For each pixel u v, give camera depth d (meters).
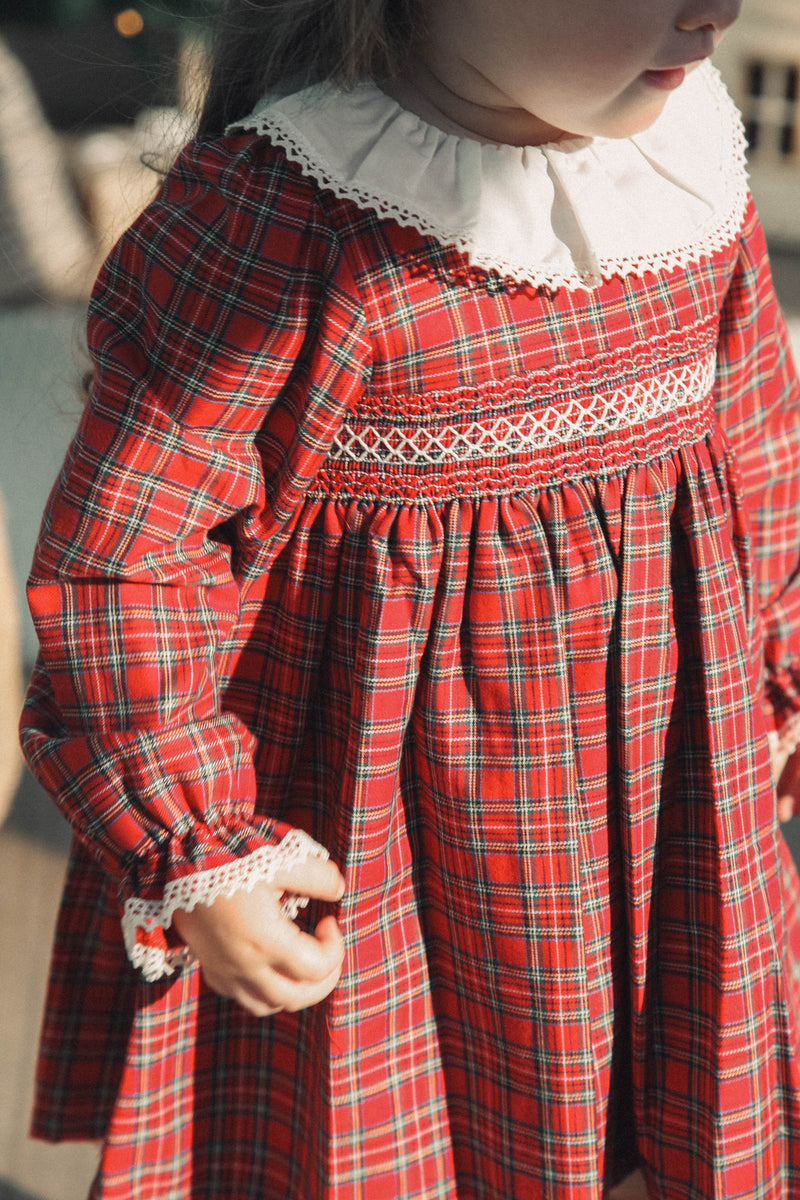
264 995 0.91
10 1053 1.81
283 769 1.04
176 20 1.10
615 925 1.07
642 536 1.00
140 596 0.93
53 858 2.22
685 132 1.03
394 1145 1.06
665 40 0.83
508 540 0.96
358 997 1.02
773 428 1.24
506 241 0.90
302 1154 1.10
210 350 0.90
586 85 0.85
